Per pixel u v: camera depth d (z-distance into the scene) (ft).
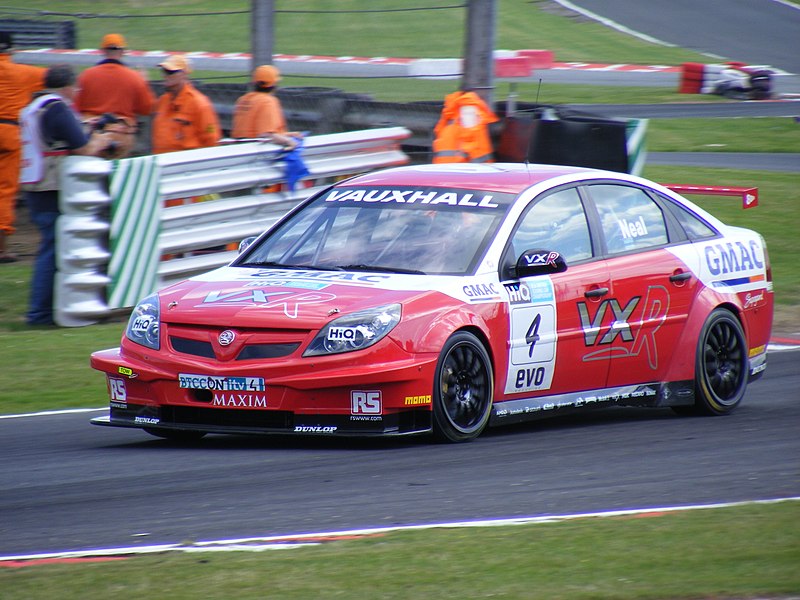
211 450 75.25
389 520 55.57
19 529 56.13
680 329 87.76
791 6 503.61
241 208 130.11
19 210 174.70
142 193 119.75
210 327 73.20
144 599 42.37
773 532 50.16
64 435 81.15
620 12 485.15
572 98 320.09
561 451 73.20
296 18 191.83
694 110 297.33
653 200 90.43
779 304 134.21
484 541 49.83
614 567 45.29
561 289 80.38
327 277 77.00
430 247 78.74
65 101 116.06
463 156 152.46
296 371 70.64
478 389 75.77
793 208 183.21
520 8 481.46
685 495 60.44
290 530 54.03
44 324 119.34
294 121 182.60
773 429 81.56
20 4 195.42
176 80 138.10
